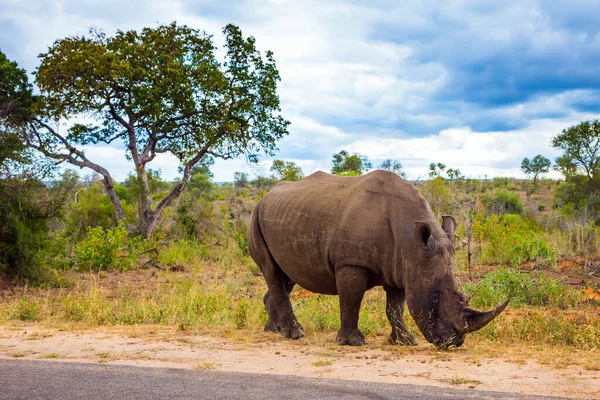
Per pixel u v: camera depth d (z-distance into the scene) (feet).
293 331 26.00
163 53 87.61
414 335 25.50
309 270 25.07
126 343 24.48
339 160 142.51
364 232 23.09
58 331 28.12
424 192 61.21
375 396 14.66
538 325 25.80
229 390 15.35
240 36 92.12
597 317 29.60
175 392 15.14
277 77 94.32
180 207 92.17
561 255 51.01
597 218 87.04
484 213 85.20
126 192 125.90
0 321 31.76
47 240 54.03
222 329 28.27
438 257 21.42
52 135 84.89
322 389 15.47
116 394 14.92
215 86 89.81
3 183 50.16
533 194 182.09
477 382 16.81
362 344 23.61
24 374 17.47
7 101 78.74
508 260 49.88
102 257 58.29
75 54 83.61
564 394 15.44
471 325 20.68
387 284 23.71
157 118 86.84
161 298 40.83
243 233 72.69
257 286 46.21
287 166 107.14
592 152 125.70
